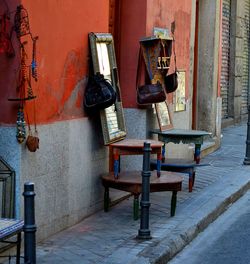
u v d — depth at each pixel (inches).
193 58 521.0
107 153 336.5
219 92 603.5
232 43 793.6
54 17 271.7
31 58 251.1
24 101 246.4
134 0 385.7
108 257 252.2
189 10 478.0
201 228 319.3
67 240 275.1
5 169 246.7
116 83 331.6
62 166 283.4
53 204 277.4
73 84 292.5
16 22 243.6
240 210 372.8
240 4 801.6
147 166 279.6
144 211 279.7
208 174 456.4
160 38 374.3
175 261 271.3
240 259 274.7
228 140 667.4
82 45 301.7
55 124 274.5
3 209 245.1
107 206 327.9
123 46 389.4
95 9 315.6
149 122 398.6
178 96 456.4
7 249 244.7
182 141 389.1
